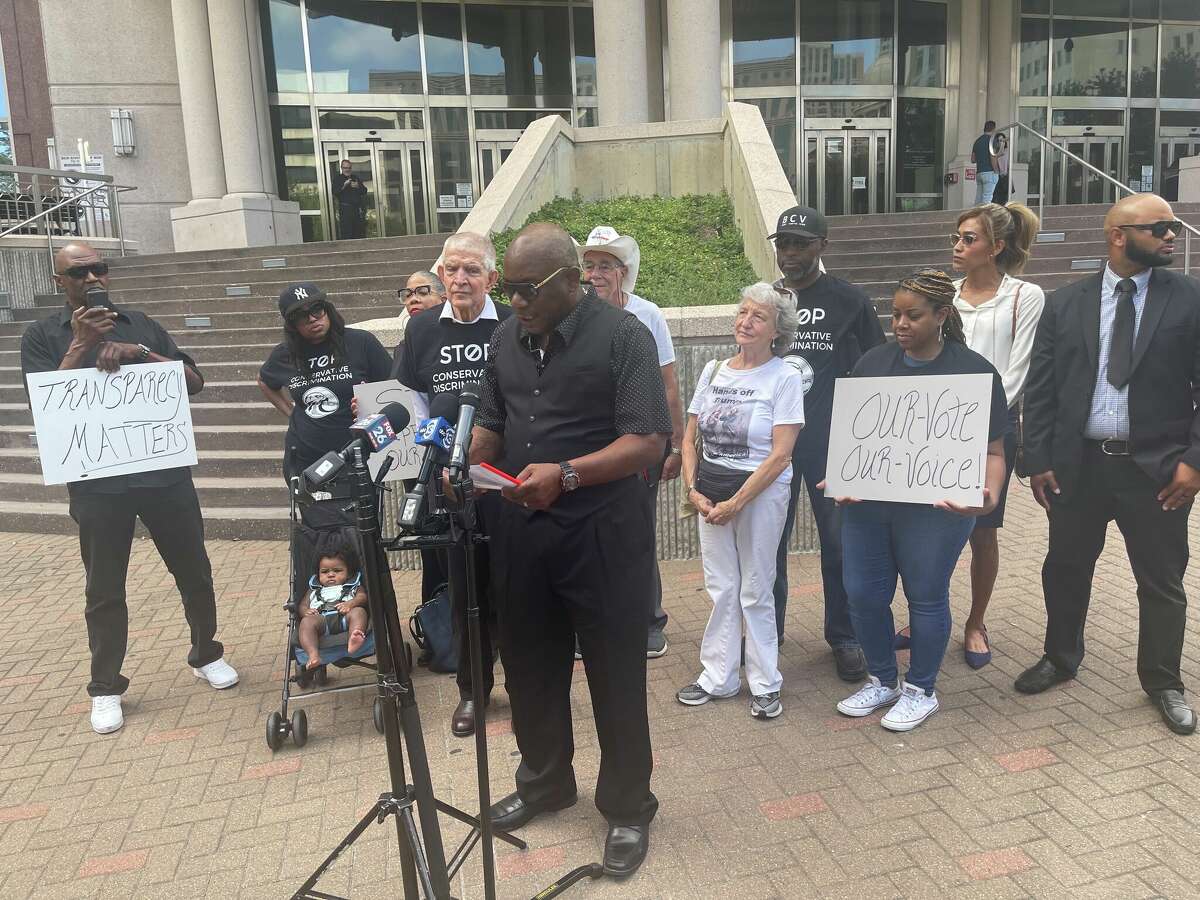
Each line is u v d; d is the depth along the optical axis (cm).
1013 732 329
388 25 1725
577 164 1102
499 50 1775
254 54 1565
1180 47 1936
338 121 1727
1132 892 241
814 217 373
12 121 1739
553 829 286
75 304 365
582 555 252
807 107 1805
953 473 310
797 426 336
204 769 336
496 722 356
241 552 631
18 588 570
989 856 260
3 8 1709
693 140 1069
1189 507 321
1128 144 1948
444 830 286
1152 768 299
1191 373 312
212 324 990
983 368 315
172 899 262
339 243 1166
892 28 1798
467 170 1792
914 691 338
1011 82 1875
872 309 387
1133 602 448
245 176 1538
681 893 252
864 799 292
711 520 336
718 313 538
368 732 360
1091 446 334
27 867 281
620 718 260
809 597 483
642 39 1210
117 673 376
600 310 250
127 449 361
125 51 1597
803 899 246
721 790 302
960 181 1786
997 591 474
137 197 1630
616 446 240
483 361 362
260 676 420
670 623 460
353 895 258
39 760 348
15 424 853
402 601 513
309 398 397
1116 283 325
